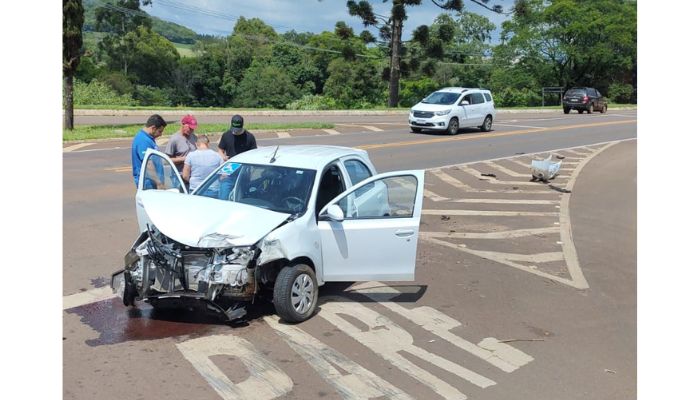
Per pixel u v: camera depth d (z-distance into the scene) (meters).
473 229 10.80
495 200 13.41
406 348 5.81
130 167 15.99
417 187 6.77
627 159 20.08
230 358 5.42
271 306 6.70
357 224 6.61
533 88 66.69
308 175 6.91
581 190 14.70
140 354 5.44
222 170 7.42
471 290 7.59
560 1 64.38
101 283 7.29
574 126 32.03
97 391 4.78
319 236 6.52
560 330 6.38
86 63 61.84
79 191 12.73
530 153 21.20
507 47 68.50
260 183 7.04
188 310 6.50
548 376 5.32
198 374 5.11
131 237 9.39
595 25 62.47
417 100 67.44
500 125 31.59
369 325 6.33
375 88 65.56
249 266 5.91
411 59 45.66
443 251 9.35
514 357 5.70
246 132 9.54
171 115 36.81
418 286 7.67
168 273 6.02
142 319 6.25
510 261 8.92
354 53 45.91
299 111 39.84
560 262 8.94
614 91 67.00
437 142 23.16
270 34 93.69
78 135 22.55
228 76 74.06
